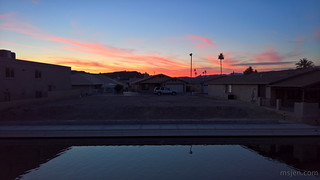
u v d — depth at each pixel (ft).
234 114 62.44
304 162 31.32
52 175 27.07
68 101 95.09
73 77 172.04
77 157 33.60
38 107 69.97
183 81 169.99
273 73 94.32
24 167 29.60
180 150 36.73
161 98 111.65
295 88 74.08
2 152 36.01
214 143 40.60
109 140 42.47
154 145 39.50
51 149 37.45
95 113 63.93
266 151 36.04
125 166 29.76
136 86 197.16
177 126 47.75
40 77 103.71
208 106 69.77
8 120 57.26
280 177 26.32
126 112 64.59
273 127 45.91
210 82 137.18
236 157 33.40
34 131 43.52
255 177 26.30
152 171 28.12
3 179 25.93
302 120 52.01
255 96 85.66
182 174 27.14
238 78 111.04
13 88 85.46
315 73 75.15
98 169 28.78
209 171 28.09
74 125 49.44
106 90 194.49
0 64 79.15
